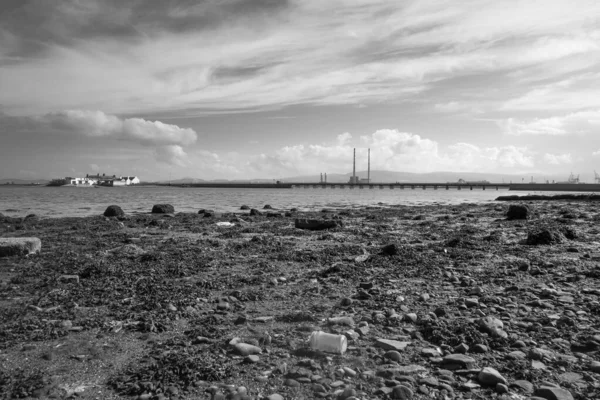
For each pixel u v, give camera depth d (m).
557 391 4.72
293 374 5.38
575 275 10.54
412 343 6.39
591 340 6.18
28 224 27.91
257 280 10.95
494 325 6.77
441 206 49.78
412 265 12.57
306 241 19.22
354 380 5.22
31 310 8.53
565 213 30.62
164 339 6.84
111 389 5.14
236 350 6.12
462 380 5.15
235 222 28.78
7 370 5.72
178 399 4.85
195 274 12.00
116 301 9.14
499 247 15.68
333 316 7.82
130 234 22.50
